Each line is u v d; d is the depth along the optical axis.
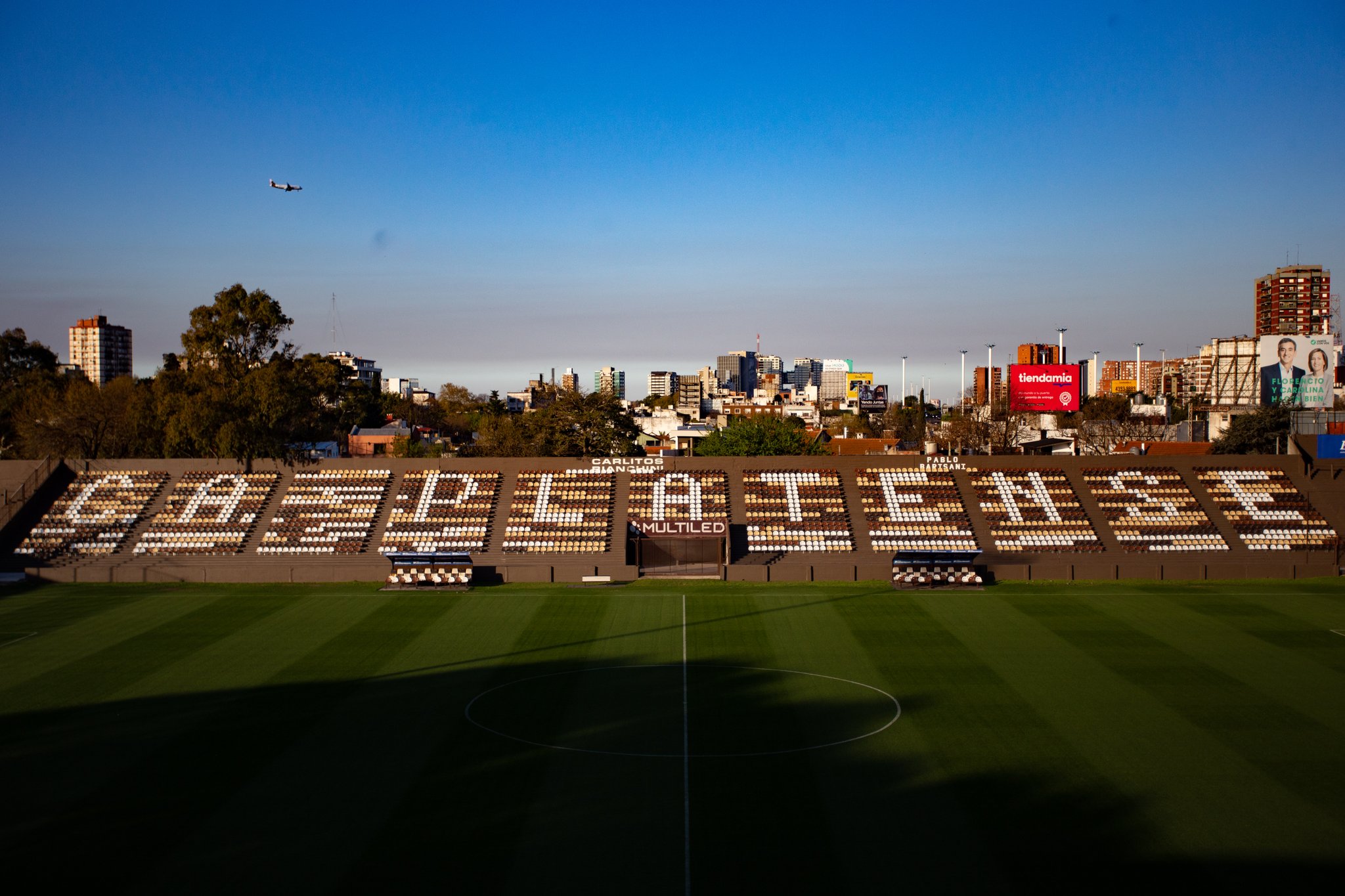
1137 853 28.80
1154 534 76.19
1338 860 28.34
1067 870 27.75
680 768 35.16
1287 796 32.81
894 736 38.44
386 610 61.31
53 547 74.12
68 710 41.47
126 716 40.69
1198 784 33.75
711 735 38.53
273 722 39.94
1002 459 83.44
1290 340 123.44
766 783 33.84
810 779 34.19
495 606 62.59
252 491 80.69
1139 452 113.81
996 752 36.78
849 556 73.88
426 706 42.09
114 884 26.86
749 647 52.31
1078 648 52.00
